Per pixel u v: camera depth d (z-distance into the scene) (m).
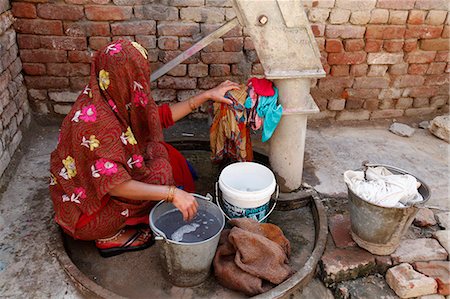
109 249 2.25
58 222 2.21
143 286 2.12
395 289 2.15
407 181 2.22
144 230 2.33
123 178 1.95
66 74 3.17
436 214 2.60
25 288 2.03
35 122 3.30
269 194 2.30
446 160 3.15
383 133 3.48
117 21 3.04
